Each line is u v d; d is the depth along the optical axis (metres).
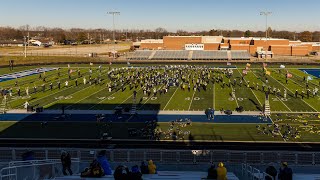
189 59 126.06
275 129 40.38
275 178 18.47
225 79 80.44
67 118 47.00
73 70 96.69
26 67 103.88
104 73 90.62
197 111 50.75
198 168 25.27
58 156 27.56
